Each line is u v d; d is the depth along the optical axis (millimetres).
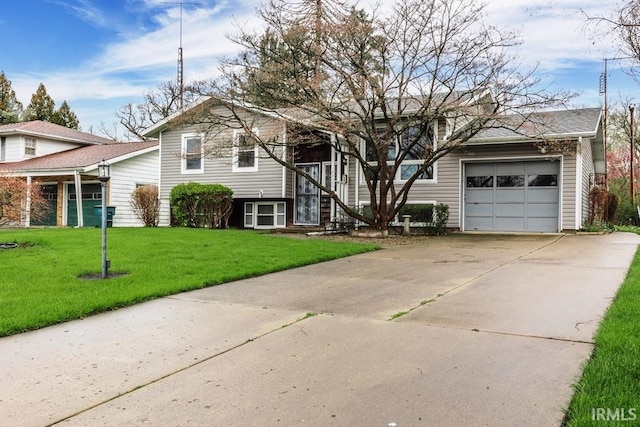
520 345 3719
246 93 12773
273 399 2898
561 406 2686
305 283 6531
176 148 18062
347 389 3006
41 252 8922
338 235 13664
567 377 3072
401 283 6422
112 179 19391
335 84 11961
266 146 13867
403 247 10719
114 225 19406
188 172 17938
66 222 20578
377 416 2645
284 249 9562
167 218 18281
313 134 13195
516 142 13734
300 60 12180
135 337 4191
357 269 7664
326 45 11805
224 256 8602
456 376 3152
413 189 15289
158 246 9750
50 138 22641
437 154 13305
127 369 3443
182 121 15336
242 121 13977
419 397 2859
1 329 4281
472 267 7648
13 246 9766
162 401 2912
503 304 5051
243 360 3576
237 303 5395
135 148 20984
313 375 3248
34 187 14273
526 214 14367
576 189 13578
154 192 17938
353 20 11492
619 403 2627
